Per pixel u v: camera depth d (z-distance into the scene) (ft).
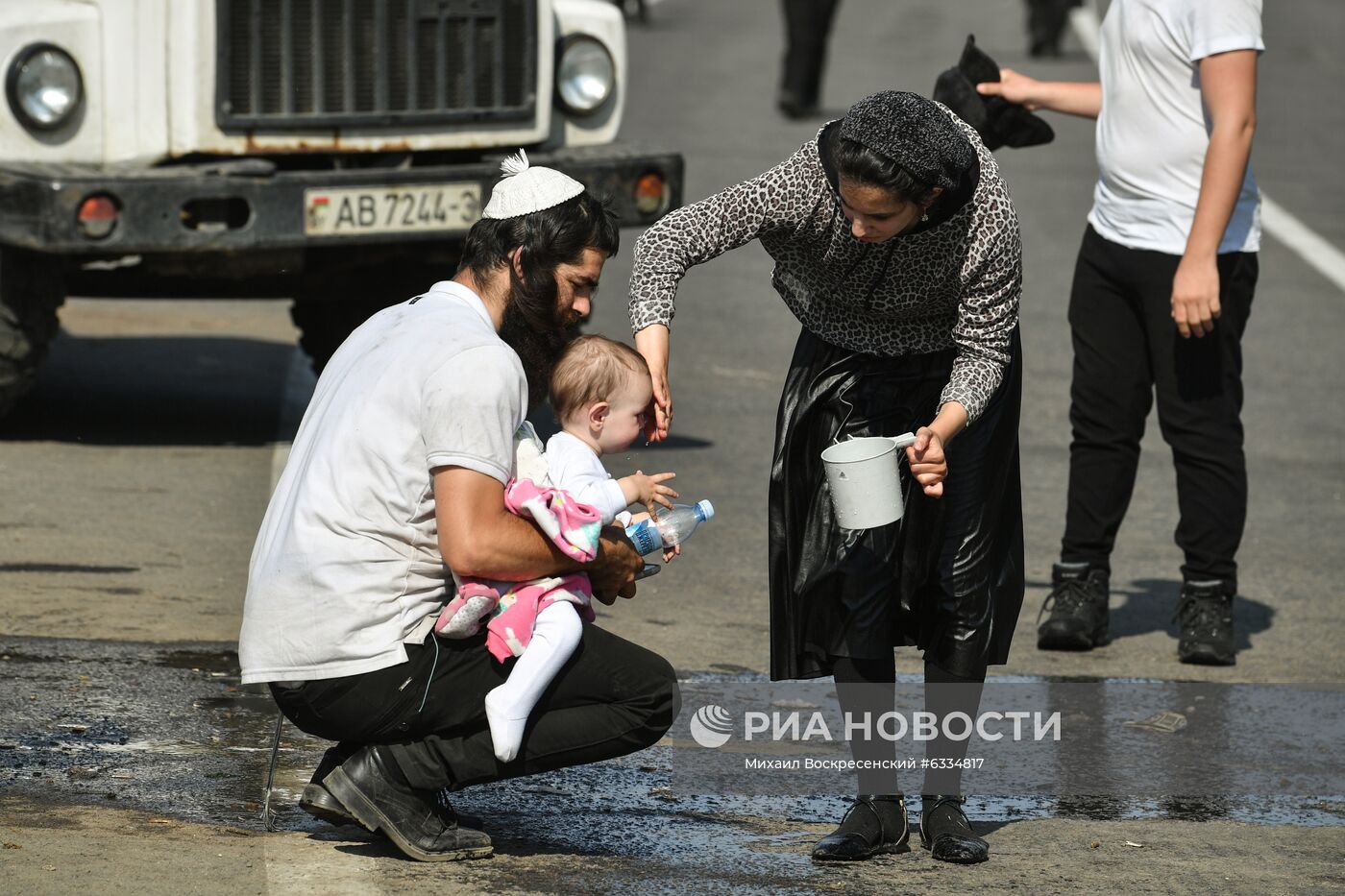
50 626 47.70
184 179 62.95
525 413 32.35
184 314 100.07
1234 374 49.60
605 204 33.42
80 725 40.65
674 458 70.28
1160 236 49.14
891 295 34.37
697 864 34.65
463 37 69.41
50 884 31.30
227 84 65.31
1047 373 88.84
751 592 54.65
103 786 37.09
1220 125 47.11
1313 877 35.35
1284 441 77.71
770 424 76.84
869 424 35.40
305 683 32.55
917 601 36.14
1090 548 50.85
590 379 33.14
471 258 33.45
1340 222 134.00
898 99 31.99
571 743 33.40
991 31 260.42
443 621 32.30
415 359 32.12
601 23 73.97
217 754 39.34
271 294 74.08
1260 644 51.65
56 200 61.26
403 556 32.30
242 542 56.85
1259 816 38.81
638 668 33.50
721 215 34.27
